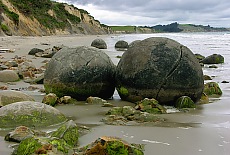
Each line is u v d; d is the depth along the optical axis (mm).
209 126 6660
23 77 12344
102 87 9164
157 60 8320
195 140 5746
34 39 43375
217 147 5383
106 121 6930
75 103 8781
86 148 4773
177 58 8352
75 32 81812
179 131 6297
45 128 6367
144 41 8820
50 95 8500
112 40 53219
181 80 8273
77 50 9383
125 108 7379
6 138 5543
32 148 4656
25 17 57250
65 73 8969
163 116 7473
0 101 7359
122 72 8766
